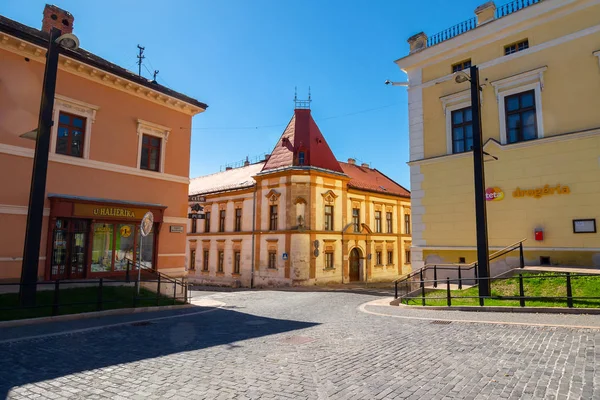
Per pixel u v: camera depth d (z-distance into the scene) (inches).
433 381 195.8
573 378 189.9
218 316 458.3
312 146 1233.4
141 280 596.7
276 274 1158.3
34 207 422.6
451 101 682.2
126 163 632.4
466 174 649.0
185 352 267.1
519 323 328.2
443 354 245.9
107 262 597.3
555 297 375.9
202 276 1427.2
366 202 1375.5
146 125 664.4
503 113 613.9
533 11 590.6
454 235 655.1
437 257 671.8
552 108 564.7
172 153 705.0
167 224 682.8
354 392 183.3
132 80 633.0
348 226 1259.8
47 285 519.2
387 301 592.1
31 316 381.7
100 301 443.2
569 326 302.2
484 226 466.9
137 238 637.9
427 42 735.7
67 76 568.1
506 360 225.9
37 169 429.1
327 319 423.5
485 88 639.1
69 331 336.2
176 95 702.5
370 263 1344.7
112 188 610.9
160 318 434.6
